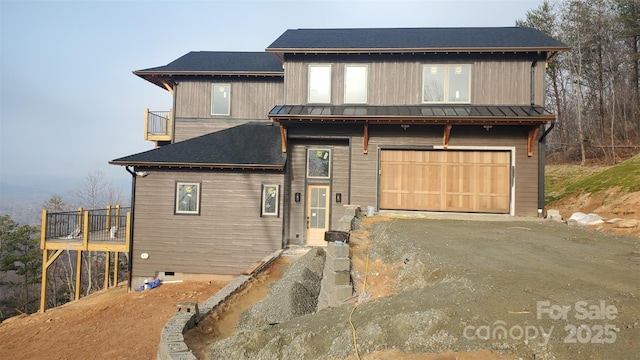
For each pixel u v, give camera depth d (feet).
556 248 25.17
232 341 18.12
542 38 45.91
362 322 15.48
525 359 11.19
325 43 47.65
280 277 36.04
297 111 44.29
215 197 45.34
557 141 116.78
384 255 26.61
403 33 52.75
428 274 20.36
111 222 57.93
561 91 120.88
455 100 45.01
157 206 45.68
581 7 110.22
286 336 16.39
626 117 102.22
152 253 45.55
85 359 26.91
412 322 13.75
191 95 56.65
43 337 33.71
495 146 43.42
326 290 25.59
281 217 44.78
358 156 45.11
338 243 23.99
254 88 56.29
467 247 25.39
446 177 44.32
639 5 98.32
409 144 44.45
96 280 88.53
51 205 109.60
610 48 105.81
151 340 29.12
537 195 42.75
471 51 43.52
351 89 46.60
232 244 45.11
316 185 46.65
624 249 24.99
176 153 47.06
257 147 48.39
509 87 44.27
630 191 55.36
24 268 82.48
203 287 42.57
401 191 44.86
